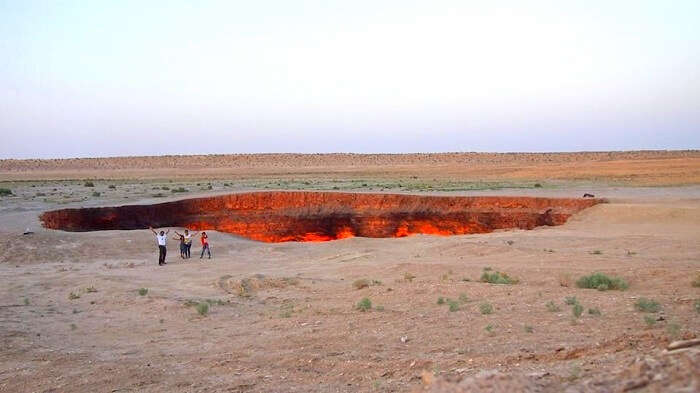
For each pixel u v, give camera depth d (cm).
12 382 954
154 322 1395
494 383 542
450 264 1992
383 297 1466
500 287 1473
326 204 5112
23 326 1388
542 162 13488
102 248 3119
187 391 845
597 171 9294
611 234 3016
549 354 834
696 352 542
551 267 1812
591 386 529
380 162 14800
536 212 4594
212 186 7106
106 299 1719
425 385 602
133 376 942
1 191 5638
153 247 3203
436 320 1159
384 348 985
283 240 4734
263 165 14112
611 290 1412
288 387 827
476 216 4725
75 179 9394
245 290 1798
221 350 1081
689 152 14275
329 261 2536
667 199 4662
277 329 1219
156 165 14075
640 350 780
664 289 1372
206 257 2922
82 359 1076
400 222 4822
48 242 3125
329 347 1023
